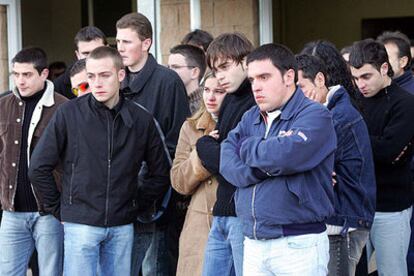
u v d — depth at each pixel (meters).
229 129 12.01
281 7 28.52
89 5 28.31
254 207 10.41
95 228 12.55
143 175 13.41
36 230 14.02
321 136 10.16
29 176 12.95
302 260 10.30
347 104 11.71
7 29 23.16
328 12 28.31
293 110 10.46
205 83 12.55
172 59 15.79
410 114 12.91
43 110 13.95
